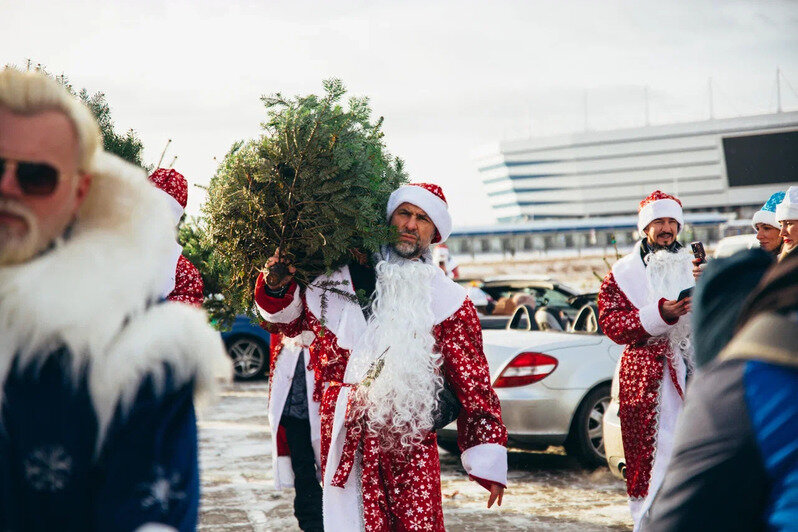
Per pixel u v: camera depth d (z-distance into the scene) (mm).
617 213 161750
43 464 1437
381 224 3709
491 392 3463
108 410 1441
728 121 149500
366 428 3396
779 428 1221
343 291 3590
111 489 1447
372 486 3344
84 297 1425
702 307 1497
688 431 1313
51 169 1455
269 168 3562
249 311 3928
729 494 1255
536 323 8055
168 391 1485
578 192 163375
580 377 7082
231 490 6465
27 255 1455
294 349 4617
